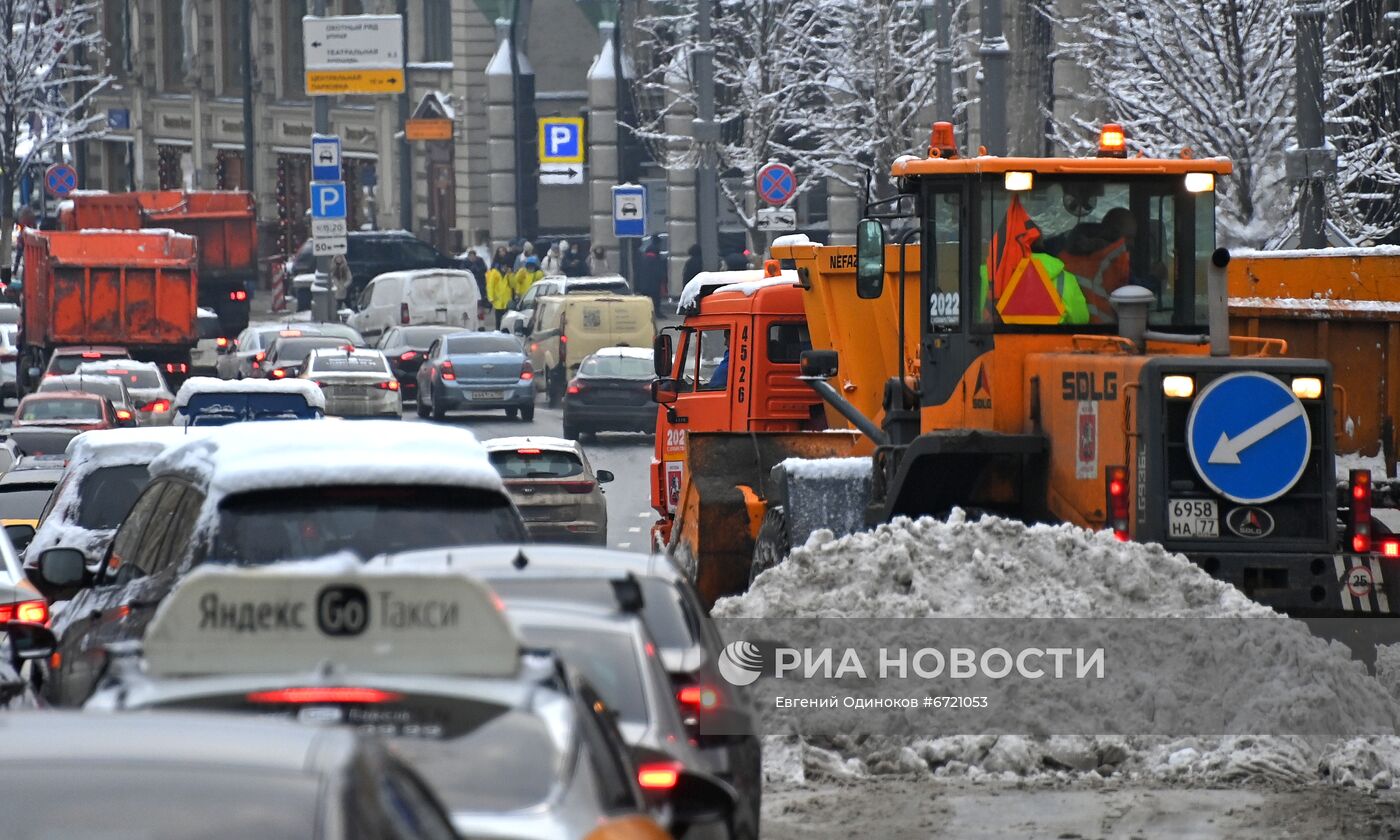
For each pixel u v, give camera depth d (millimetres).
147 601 29531
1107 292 43594
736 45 181125
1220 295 39000
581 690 17547
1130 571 36531
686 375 68438
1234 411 37719
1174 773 33969
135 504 34938
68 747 12984
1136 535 38375
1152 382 37969
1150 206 43969
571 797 15516
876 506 44531
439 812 14008
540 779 15578
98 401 103812
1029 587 36656
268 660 16547
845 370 58125
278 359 145625
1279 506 38031
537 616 22078
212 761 12797
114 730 13367
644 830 15945
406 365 153000
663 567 26297
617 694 21422
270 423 33562
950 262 44688
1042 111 124625
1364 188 95875
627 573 23250
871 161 176375
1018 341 43219
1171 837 29766
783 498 46031
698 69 137750
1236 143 92188
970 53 151625
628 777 17344
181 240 152000
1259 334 45562
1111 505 38531
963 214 43812
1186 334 43938
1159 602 36250
